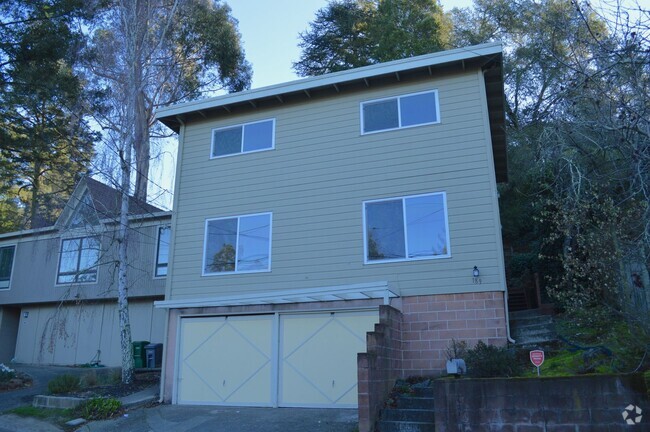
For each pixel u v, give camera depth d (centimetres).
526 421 751
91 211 1667
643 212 841
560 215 1054
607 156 910
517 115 2016
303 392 1188
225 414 1140
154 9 1861
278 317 1259
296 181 1345
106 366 1928
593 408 728
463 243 1160
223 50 2783
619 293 899
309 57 2923
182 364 1317
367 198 1266
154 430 1041
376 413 896
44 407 1242
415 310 1153
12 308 2302
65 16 1912
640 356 807
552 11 1186
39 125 2053
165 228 1927
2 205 3238
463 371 903
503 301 1105
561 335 1055
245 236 1362
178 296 1383
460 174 1204
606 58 759
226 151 1450
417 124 1269
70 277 2080
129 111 1638
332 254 1261
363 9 2942
